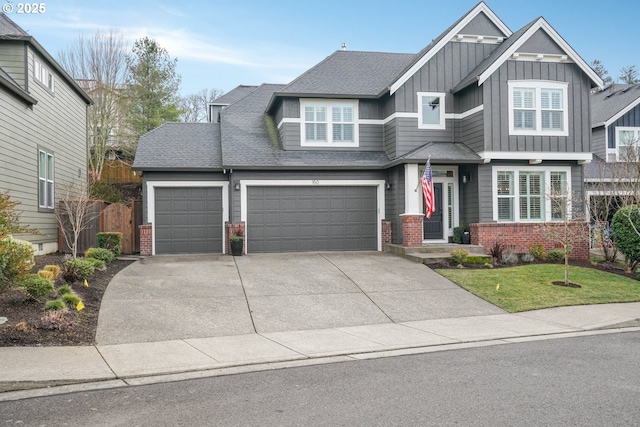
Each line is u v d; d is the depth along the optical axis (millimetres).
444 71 19688
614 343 8758
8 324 8633
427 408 5492
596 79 18781
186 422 5168
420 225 17766
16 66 15883
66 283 11656
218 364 7492
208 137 21312
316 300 12023
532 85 18438
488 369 7086
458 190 19406
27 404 5777
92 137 31875
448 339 9141
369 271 15008
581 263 17062
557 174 18891
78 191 19109
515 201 18500
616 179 19062
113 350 8164
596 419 5137
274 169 18625
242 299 11883
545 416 5227
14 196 15070
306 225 19125
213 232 18922
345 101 20391
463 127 19516
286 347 8555
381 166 19016
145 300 11391
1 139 14242
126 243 18781
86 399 5945
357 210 19422
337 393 6086
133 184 32812
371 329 9977
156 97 33625
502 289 13211
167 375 7004
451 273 14719
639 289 13664
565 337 9336
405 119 19281
